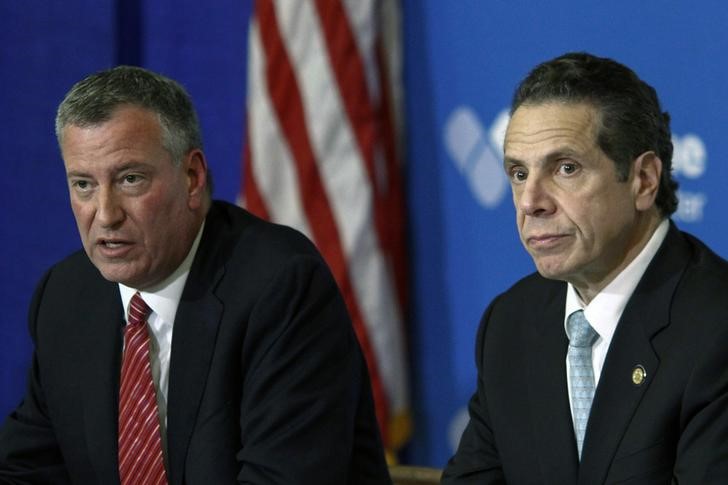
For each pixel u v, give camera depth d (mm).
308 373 5426
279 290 5520
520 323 5570
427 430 9172
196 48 9992
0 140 10430
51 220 10398
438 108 8984
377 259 8883
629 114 4875
